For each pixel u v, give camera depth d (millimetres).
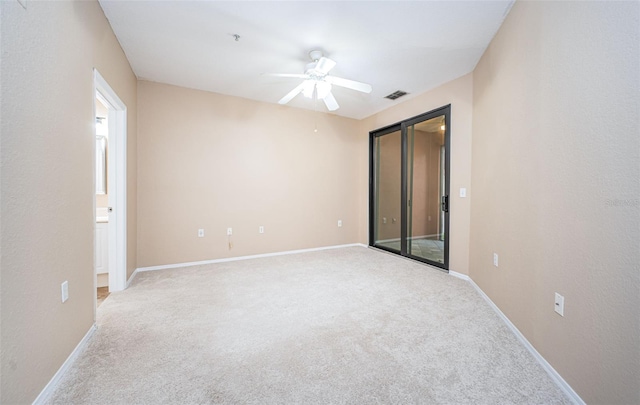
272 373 1410
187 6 1979
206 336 1780
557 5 1410
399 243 4305
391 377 1380
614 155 1047
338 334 1813
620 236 1018
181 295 2512
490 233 2350
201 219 3611
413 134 3967
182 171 3484
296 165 4340
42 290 1223
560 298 1353
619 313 1017
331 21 2156
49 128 1285
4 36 990
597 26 1135
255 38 2396
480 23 2160
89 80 1745
